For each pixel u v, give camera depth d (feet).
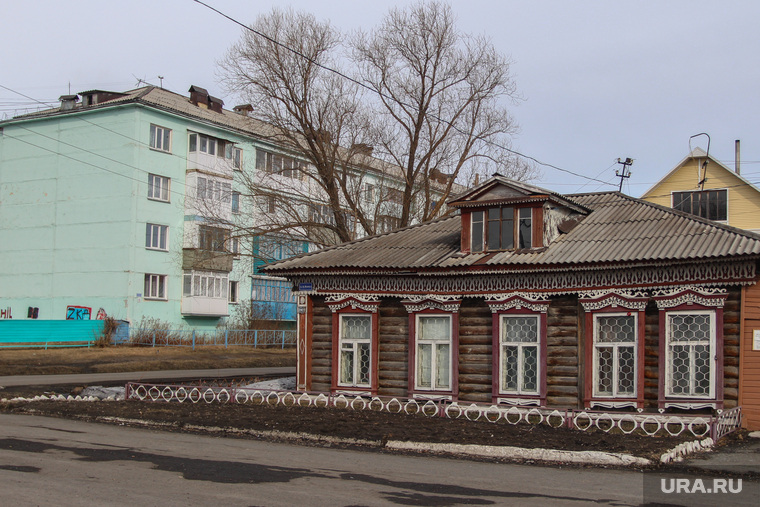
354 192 111.04
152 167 143.64
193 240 147.64
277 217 107.96
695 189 118.11
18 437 41.16
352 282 62.90
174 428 47.73
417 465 36.22
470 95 111.04
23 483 29.04
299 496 28.22
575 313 54.95
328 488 29.84
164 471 32.40
